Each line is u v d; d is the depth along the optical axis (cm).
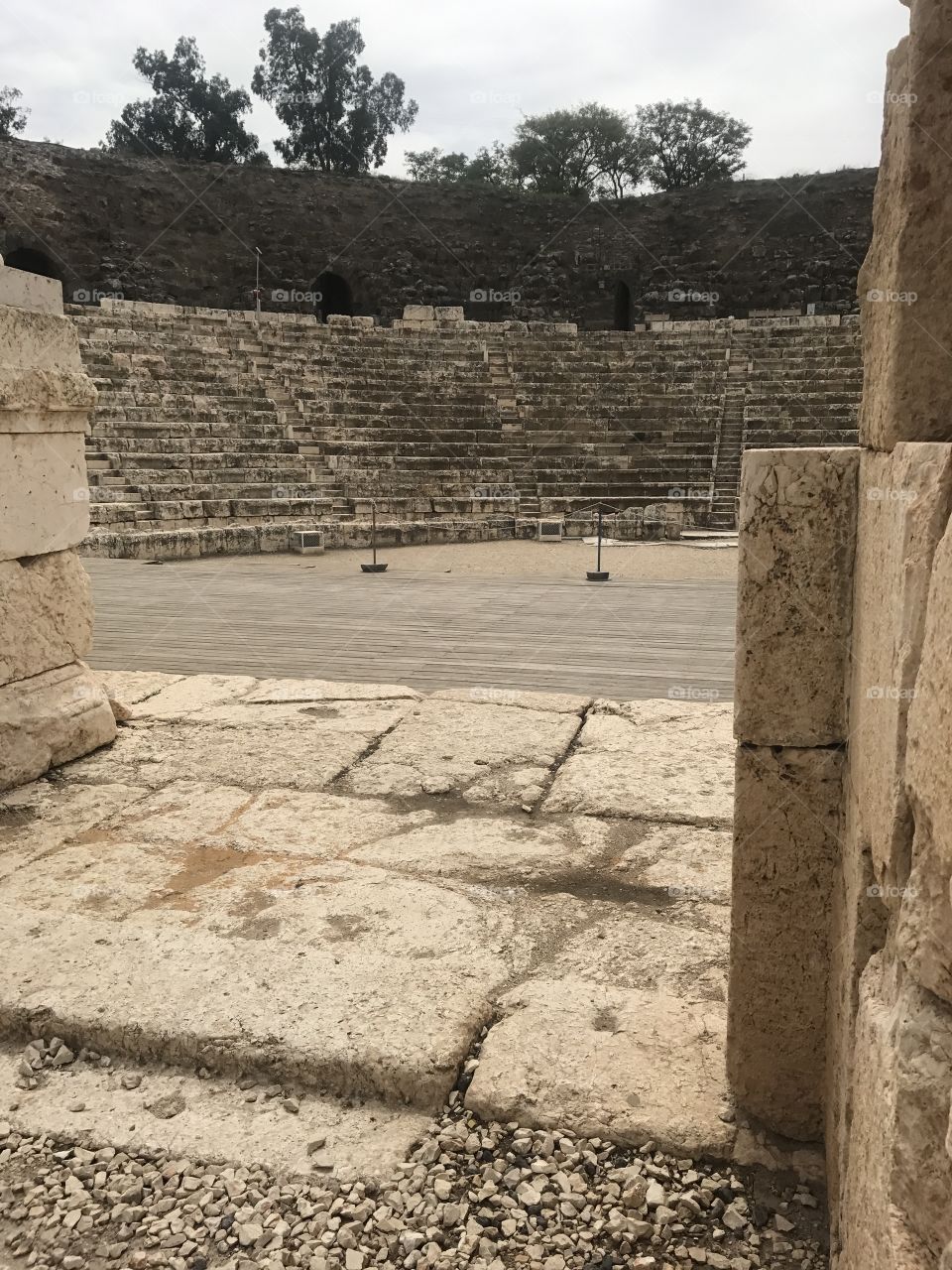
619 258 4000
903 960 129
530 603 1088
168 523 1862
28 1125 237
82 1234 206
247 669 744
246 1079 251
